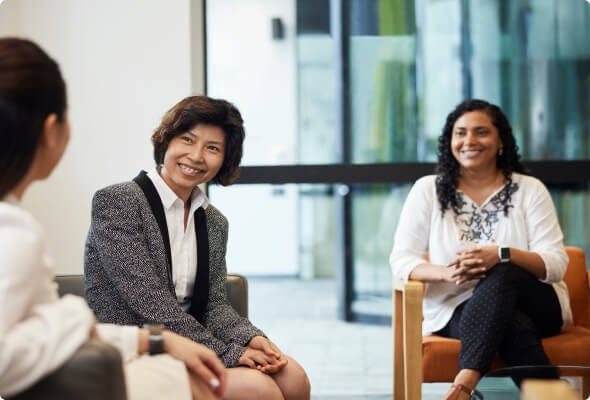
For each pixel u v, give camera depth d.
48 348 1.13
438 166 3.21
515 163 3.22
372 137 4.58
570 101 4.45
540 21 4.46
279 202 5.80
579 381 2.38
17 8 3.96
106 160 3.96
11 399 1.16
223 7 4.54
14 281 1.11
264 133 4.58
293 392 2.16
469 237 3.12
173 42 3.95
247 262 6.00
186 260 2.32
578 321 3.20
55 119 1.26
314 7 4.61
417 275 2.97
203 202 2.39
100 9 3.96
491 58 4.48
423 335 3.05
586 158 4.43
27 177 1.25
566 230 4.49
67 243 3.97
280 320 5.27
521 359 2.75
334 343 4.81
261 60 4.58
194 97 2.33
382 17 4.57
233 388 2.03
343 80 4.61
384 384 3.97
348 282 5.09
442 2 4.51
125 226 2.17
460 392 2.63
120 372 1.18
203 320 2.36
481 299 2.76
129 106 3.95
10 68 1.21
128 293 2.11
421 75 4.54
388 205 4.95
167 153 2.29
